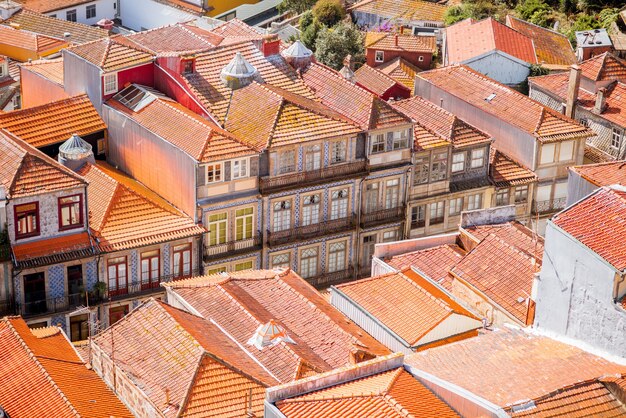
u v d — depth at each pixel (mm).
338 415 45000
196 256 71938
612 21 108250
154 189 75000
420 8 114562
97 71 77188
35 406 52375
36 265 65938
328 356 56812
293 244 74938
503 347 49781
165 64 78312
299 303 60562
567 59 100125
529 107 83062
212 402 52062
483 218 68688
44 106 77125
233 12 120000
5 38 100938
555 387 45562
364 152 75688
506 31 98250
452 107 87000
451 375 47156
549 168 81750
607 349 48438
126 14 122438
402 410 44875
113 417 52688
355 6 115625
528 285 60500
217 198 71625
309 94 79688
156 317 56594
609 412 44844
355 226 76625
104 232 69000
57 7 116500
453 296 62750
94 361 56844
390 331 58500
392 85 91375
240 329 57969
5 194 64562
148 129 73938
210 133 71750
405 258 66312
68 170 67500
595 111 86562
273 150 72375
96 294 68625
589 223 50250
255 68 79438
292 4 120438
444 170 78625
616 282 47625
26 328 58156
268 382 53594
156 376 53531
